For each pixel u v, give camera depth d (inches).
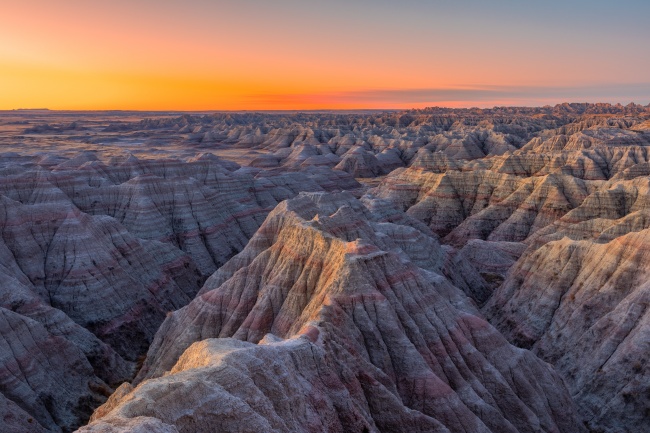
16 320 2326.5
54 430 2127.2
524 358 2105.1
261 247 3078.2
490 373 1968.5
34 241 3216.0
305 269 2322.8
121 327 2989.7
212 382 1190.3
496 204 5428.2
